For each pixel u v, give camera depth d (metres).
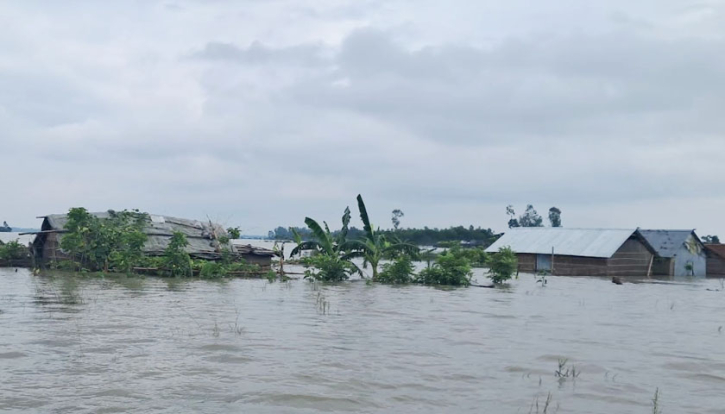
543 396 9.28
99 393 8.78
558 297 25.42
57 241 35.81
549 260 47.00
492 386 9.79
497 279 33.06
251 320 15.93
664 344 13.98
